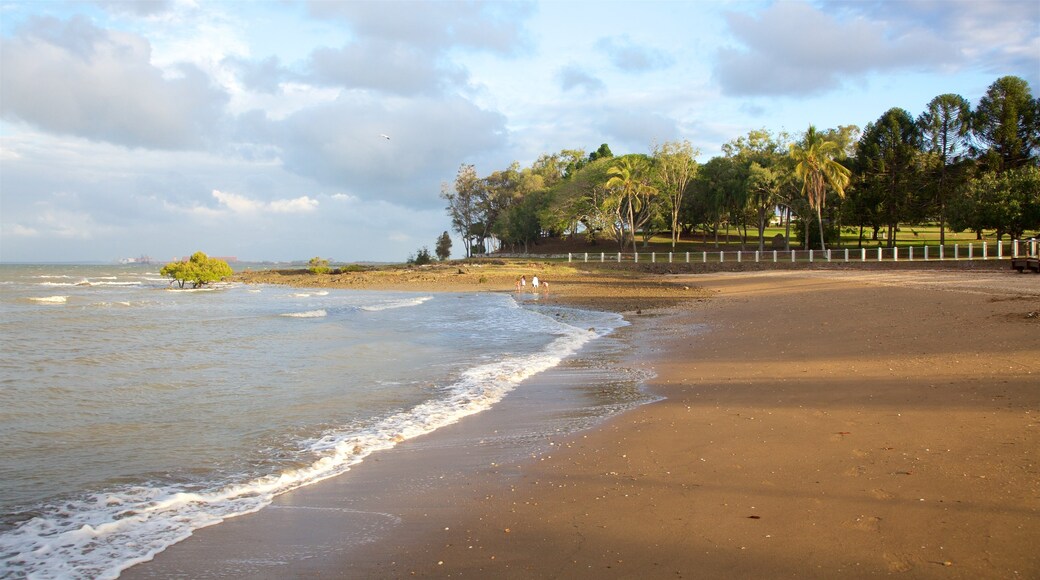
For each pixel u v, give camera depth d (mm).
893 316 16844
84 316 27656
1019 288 21922
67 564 4703
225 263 57062
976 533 4461
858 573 4031
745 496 5477
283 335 19734
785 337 15414
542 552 4637
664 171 73000
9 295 45406
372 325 22656
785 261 54062
